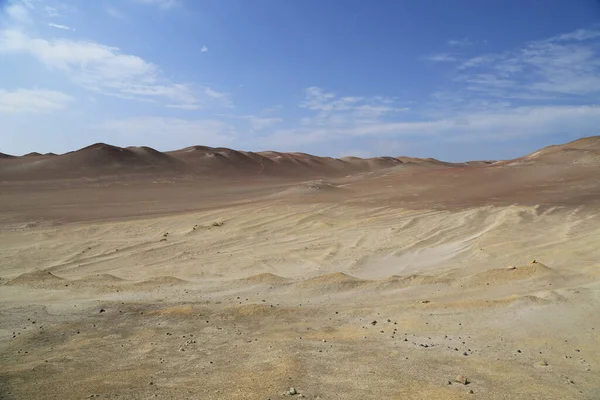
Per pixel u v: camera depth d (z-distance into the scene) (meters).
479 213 30.84
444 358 7.35
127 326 9.32
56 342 8.25
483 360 7.29
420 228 26.66
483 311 10.16
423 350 7.79
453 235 24.31
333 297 12.10
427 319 9.77
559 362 7.26
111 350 7.77
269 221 30.98
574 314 9.80
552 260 16.20
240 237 25.50
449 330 9.05
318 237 25.11
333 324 9.64
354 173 128.75
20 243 24.52
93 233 27.66
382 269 17.20
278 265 18.25
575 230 23.56
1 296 11.96
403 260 18.83
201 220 32.38
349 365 6.89
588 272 13.75
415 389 5.88
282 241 24.17
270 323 9.69
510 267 13.99
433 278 13.57
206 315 10.19
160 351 7.73
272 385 5.91
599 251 17.11
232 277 15.95
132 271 17.55
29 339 8.29
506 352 7.77
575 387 6.13
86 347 7.93
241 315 10.20
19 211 37.84
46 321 9.48
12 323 9.30
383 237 24.28
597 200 34.06
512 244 20.38
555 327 9.09
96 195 52.25
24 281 13.70
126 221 32.25
